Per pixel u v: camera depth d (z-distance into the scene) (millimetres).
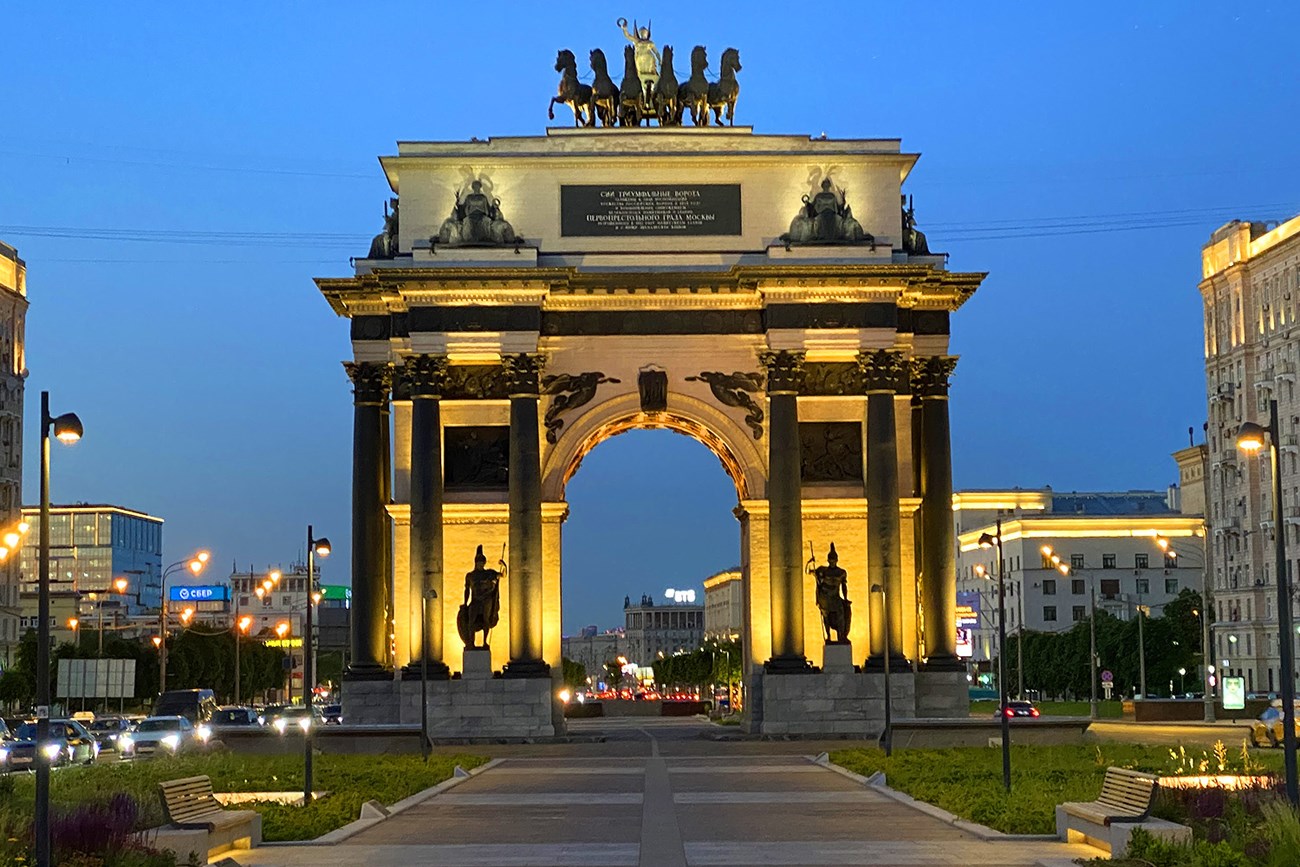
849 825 46562
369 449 98438
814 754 83062
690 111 99562
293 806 50812
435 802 56312
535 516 92688
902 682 92125
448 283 93000
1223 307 194750
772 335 93938
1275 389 182625
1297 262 178375
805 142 96688
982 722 83812
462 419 95000
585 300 95250
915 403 98625
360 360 98875
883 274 93562
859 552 95000
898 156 96500
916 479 98625
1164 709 124250
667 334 95625
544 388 95312
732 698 173750
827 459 95625
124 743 90188
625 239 95812
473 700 91562
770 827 46156
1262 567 187750
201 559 100938
